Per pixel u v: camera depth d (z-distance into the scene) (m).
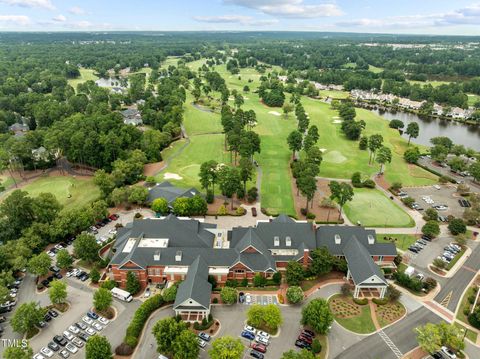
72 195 144.50
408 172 170.75
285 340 78.81
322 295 92.25
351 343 78.25
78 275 98.19
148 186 149.38
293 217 128.50
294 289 87.44
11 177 163.00
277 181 158.00
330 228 104.88
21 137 186.12
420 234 120.06
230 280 95.50
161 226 105.00
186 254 96.25
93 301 88.00
